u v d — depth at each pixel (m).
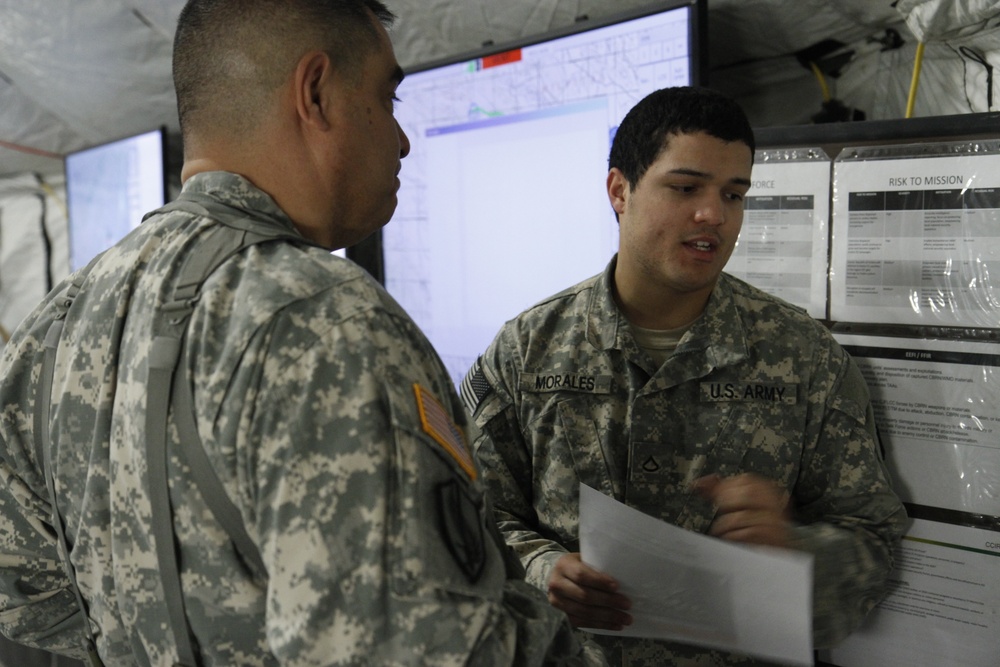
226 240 0.67
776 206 1.32
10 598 0.78
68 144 3.01
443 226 2.09
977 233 1.16
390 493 0.56
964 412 1.18
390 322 0.63
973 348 1.17
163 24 2.36
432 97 2.06
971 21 1.37
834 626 1.07
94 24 2.45
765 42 1.64
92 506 0.66
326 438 0.56
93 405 0.67
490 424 1.23
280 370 0.58
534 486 1.22
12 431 0.75
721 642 0.93
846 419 1.12
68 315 0.73
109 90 2.67
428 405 0.61
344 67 0.74
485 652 0.56
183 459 0.60
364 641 0.54
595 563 0.99
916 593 1.22
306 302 0.60
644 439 1.14
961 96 1.45
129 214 2.71
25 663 1.01
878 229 1.24
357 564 0.55
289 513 0.55
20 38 2.60
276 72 0.71
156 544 0.61
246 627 0.60
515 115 1.89
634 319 1.20
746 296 1.20
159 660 0.62
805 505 1.16
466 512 0.61
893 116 1.54
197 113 0.74
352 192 0.76
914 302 1.21
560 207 1.84
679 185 1.07
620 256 1.20
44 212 3.11
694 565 0.88
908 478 1.23
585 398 1.18
